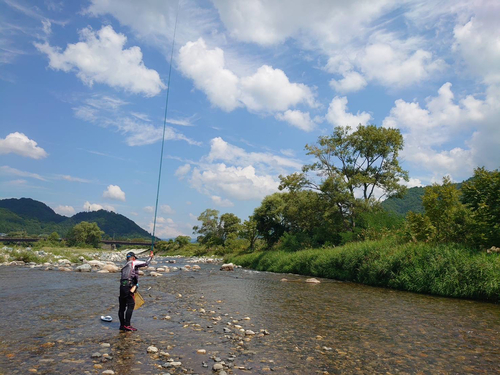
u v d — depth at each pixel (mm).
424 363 5367
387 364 5309
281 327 7793
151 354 5570
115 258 52438
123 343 6156
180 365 5090
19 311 8812
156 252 93125
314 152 35406
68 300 10586
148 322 7992
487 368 5156
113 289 13172
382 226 26547
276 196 53219
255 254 36312
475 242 15109
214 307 10242
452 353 5891
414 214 19234
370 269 17781
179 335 6867
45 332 6789
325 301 11789
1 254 26812
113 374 4613
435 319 8758
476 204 15781
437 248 15031
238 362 5305
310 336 6996
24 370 4672
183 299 11656
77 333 6777
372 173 35406
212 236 77812
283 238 40719
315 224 37062
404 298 12539
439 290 13258
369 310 10055
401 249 17125
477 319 8766
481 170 16188
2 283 14336
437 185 18422
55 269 21609
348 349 6102
